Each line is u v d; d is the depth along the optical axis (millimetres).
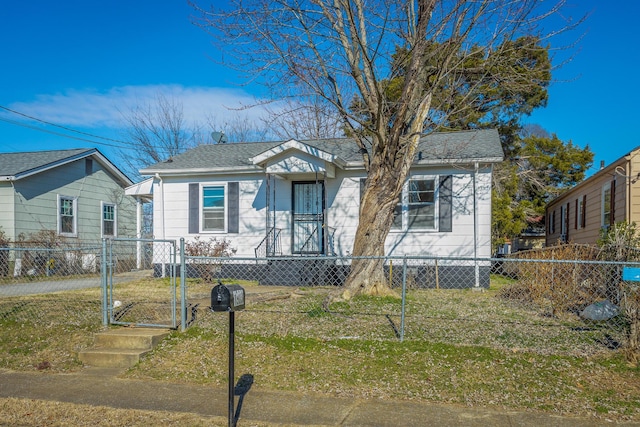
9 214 17906
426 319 8469
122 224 23672
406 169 10445
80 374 6762
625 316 7281
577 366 6297
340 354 6832
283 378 6262
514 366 6324
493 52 11117
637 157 13477
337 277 14469
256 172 15461
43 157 20156
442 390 5824
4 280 15000
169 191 16266
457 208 14195
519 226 22500
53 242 17750
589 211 18047
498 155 13609
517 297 11008
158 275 16094
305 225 15391
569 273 9602
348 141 16844
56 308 9609
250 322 8266
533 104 22016
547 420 5062
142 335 7566
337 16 10523
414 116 11016
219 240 15797
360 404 5520
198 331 7922
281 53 10586
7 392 6086
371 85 10789
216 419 5145
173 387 6164
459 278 14055
